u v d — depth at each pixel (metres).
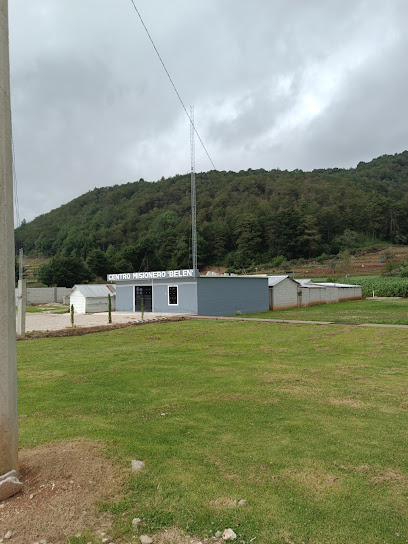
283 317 21.30
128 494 3.35
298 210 96.94
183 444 4.39
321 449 4.27
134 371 8.19
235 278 25.78
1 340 3.32
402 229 102.31
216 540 2.79
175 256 91.75
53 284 59.12
